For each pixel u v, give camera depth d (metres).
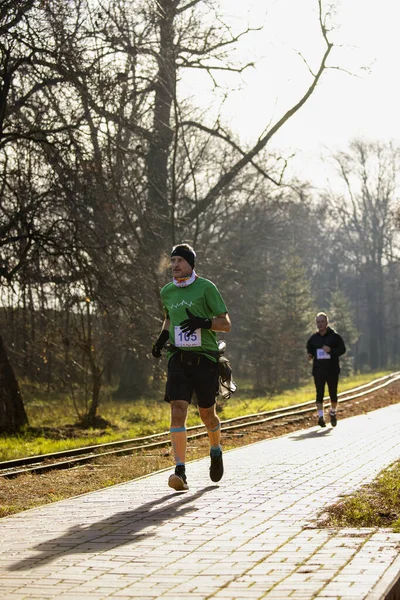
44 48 21.45
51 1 21.08
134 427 24.59
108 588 4.90
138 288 24.47
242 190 45.97
